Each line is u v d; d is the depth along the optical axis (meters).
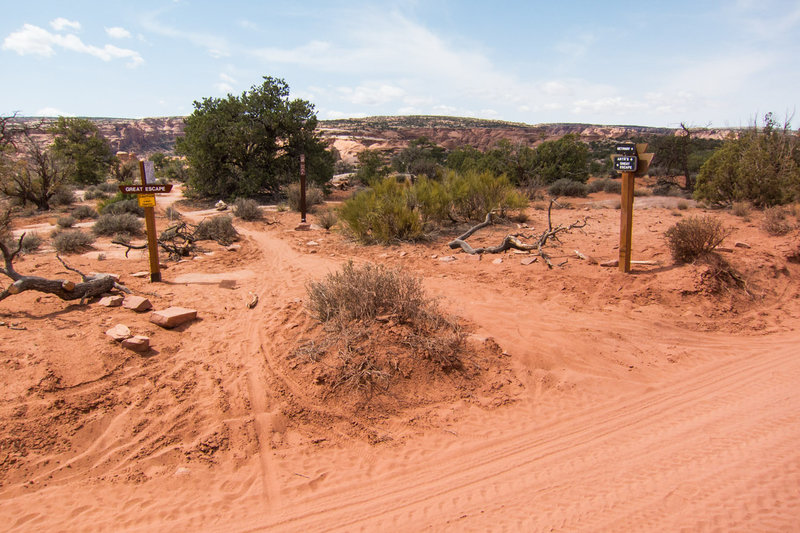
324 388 5.55
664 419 5.14
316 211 23.84
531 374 6.19
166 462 4.48
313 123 31.30
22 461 4.31
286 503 3.99
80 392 5.20
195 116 28.94
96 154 44.59
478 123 168.25
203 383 5.67
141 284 9.72
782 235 12.32
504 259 11.59
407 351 6.04
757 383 5.87
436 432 5.05
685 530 3.15
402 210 14.58
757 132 20.55
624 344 7.08
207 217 21.98
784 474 3.67
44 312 7.38
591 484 3.95
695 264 9.39
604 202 23.34
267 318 7.69
